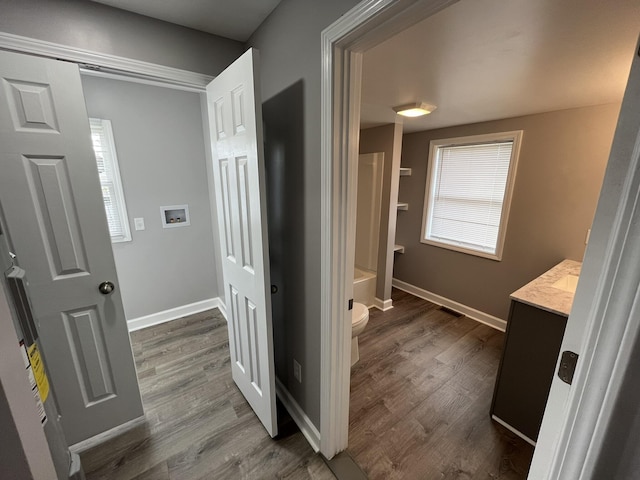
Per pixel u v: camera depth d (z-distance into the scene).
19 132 1.18
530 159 2.54
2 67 1.12
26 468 0.43
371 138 3.16
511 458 1.50
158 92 2.53
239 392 1.93
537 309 1.50
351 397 1.92
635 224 0.43
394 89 1.82
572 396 0.55
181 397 1.89
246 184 1.35
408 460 1.48
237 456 1.49
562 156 2.35
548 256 2.53
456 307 3.28
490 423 1.72
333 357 1.32
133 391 1.64
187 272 2.96
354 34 0.90
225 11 1.39
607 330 0.48
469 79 1.64
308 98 1.17
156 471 1.41
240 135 1.31
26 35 1.21
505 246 2.80
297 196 1.38
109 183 2.46
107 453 1.50
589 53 1.28
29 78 1.18
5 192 1.18
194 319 2.94
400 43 1.23
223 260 1.83
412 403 1.86
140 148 2.53
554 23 1.05
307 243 1.36
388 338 2.67
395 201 3.09
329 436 1.44
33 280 1.29
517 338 1.59
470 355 2.40
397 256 3.92
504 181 2.77
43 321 1.33
